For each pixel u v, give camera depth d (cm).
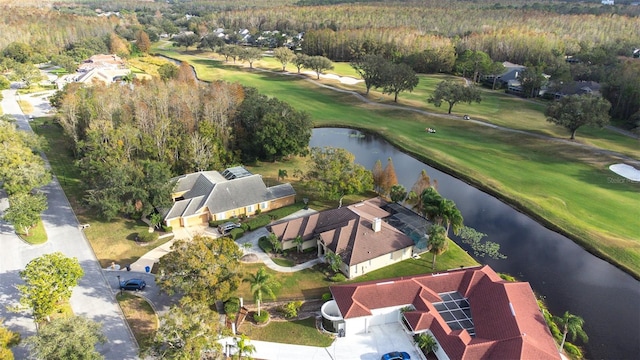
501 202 9225
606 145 11962
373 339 5388
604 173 10306
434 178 10394
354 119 14550
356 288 5675
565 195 9219
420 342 5091
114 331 5353
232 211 8031
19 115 13612
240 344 4872
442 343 4975
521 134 12912
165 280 5409
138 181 7544
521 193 9306
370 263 6569
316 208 8469
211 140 9806
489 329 5088
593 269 7038
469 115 14912
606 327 5788
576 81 17612
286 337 5400
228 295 5462
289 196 8600
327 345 5284
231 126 10731
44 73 19338
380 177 8956
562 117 12062
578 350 5338
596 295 6419
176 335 4472
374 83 16888
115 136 8762
